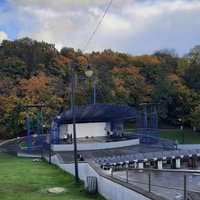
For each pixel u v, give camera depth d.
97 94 89.56
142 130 77.75
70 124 63.34
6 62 98.75
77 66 98.88
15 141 73.19
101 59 110.31
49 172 29.70
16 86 91.69
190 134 88.88
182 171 11.26
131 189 14.35
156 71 106.56
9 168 32.81
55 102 85.69
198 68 104.31
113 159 37.88
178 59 117.12
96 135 65.62
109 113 59.34
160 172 14.16
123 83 98.31
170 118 98.12
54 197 19.61
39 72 99.31
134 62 110.06
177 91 96.56
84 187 21.61
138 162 40.69
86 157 43.28
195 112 87.81
